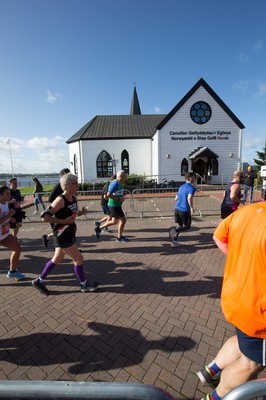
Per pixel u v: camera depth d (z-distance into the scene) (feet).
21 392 3.56
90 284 12.86
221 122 72.90
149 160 83.10
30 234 25.44
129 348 8.73
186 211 18.98
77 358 8.33
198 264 16.25
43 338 9.32
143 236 23.30
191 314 10.70
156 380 7.40
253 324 5.14
